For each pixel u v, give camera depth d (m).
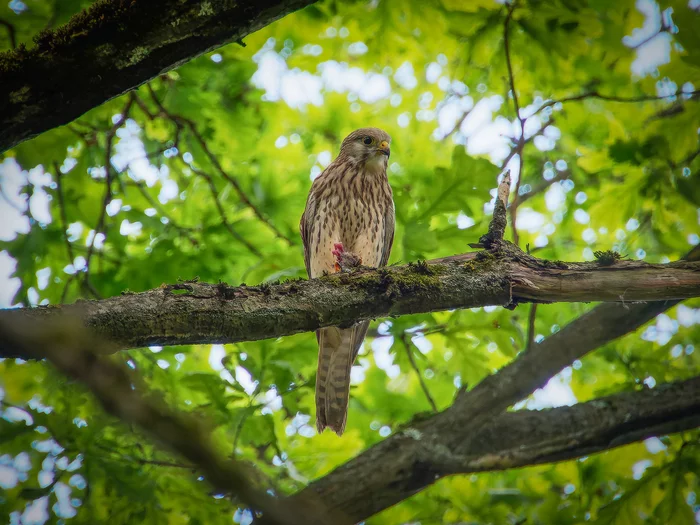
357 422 12.80
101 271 10.77
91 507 8.77
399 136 14.82
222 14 5.85
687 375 10.63
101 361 2.80
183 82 11.23
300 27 11.95
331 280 6.35
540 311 12.24
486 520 10.35
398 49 12.09
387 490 9.04
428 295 6.52
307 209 12.14
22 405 8.77
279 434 10.88
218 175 11.90
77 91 5.77
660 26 11.27
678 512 9.57
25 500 8.52
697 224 11.04
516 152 9.35
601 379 12.41
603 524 9.70
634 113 11.91
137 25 5.73
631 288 6.77
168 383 9.62
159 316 5.41
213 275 10.80
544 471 11.29
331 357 10.08
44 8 9.94
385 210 12.27
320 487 8.96
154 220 10.93
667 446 10.58
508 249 7.05
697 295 6.80
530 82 11.53
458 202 10.04
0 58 5.61
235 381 9.54
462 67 11.10
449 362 10.45
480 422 9.53
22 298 10.24
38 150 10.15
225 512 9.22
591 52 11.20
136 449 9.11
